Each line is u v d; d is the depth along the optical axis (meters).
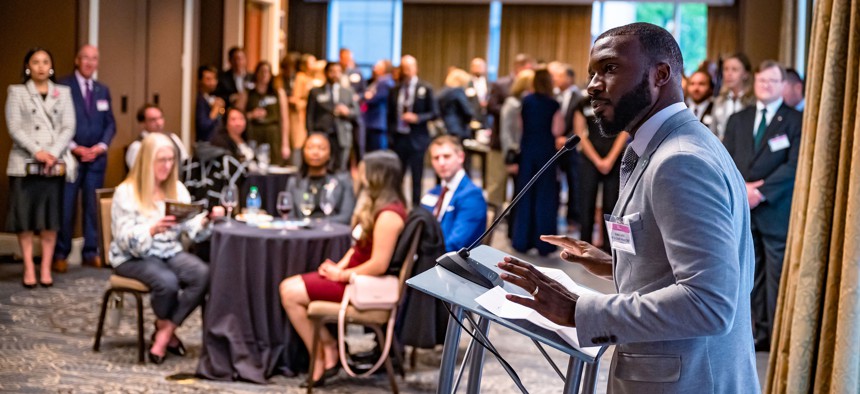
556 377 4.47
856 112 2.40
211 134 8.71
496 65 16.97
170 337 4.62
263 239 4.30
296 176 5.29
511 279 1.72
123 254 4.59
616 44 1.72
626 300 1.64
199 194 6.10
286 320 4.36
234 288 4.32
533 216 8.05
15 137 6.11
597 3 16.47
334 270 4.19
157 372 4.38
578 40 16.45
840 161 2.47
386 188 4.20
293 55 10.84
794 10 8.76
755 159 4.95
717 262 1.57
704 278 1.56
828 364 2.52
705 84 6.12
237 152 7.14
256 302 4.33
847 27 2.48
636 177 1.73
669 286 1.62
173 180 4.79
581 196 7.47
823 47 2.60
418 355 4.83
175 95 8.95
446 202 4.71
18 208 6.06
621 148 7.20
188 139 9.20
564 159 9.35
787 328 2.70
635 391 1.76
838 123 2.51
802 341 2.57
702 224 1.58
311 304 4.14
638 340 1.62
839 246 2.48
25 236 6.12
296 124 10.70
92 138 6.81
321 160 5.15
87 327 5.13
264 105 9.14
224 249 4.33
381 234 4.12
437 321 4.36
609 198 7.32
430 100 10.05
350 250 4.39
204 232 4.78
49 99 6.24
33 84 6.22
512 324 1.78
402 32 17.09
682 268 1.58
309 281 4.19
